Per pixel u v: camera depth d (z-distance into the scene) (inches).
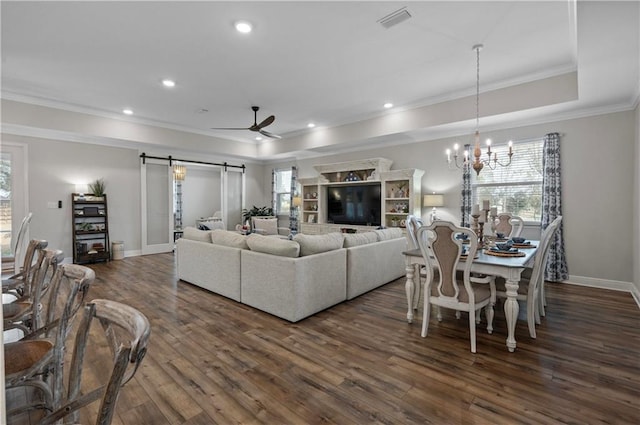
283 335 115.5
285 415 73.7
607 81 139.2
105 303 43.1
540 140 195.2
